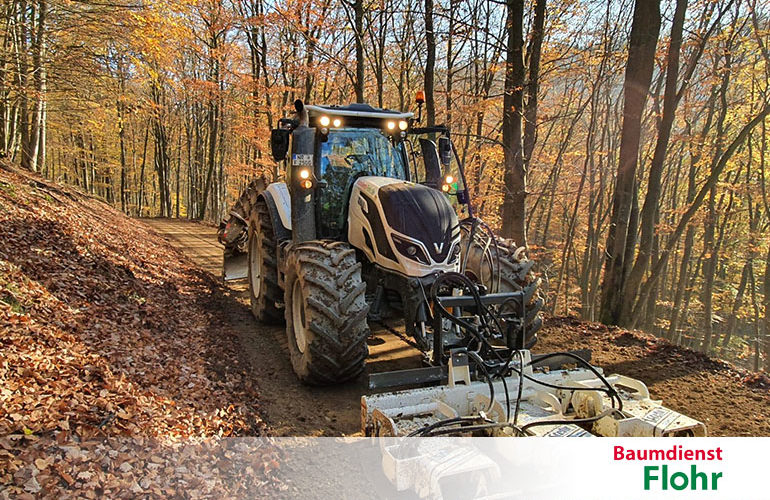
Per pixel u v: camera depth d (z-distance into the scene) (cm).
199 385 426
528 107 916
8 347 350
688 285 2389
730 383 508
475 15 1298
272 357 551
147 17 1033
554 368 429
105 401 329
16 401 294
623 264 809
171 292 707
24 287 459
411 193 461
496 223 1485
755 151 1730
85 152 3091
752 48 1412
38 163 1525
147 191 4556
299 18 1424
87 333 435
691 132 1850
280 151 536
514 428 312
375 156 566
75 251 654
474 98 1272
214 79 1973
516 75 845
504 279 526
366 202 487
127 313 531
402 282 446
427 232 441
